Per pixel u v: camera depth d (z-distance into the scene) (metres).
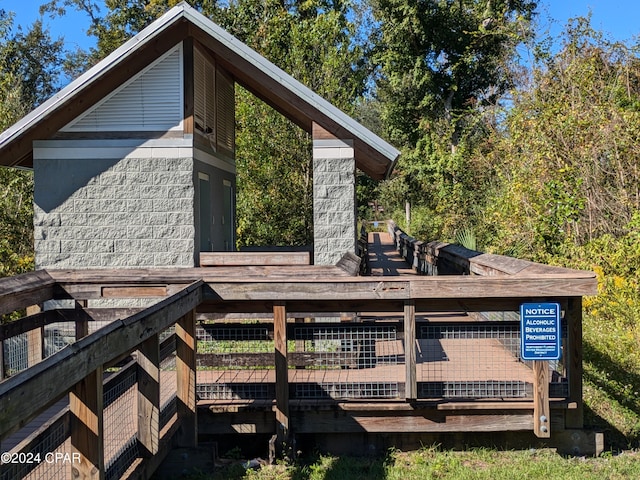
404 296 5.54
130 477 4.09
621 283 10.30
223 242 12.52
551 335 5.46
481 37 28.89
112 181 9.78
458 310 5.67
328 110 9.41
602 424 6.55
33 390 2.65
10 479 2.92
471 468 5.35
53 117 9.68
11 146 9.72
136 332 3.98
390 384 5.78
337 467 5.40
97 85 9.66
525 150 14.45
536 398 5.52
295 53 18.70
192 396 5.36
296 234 17.62
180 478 5.21
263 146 17.20
